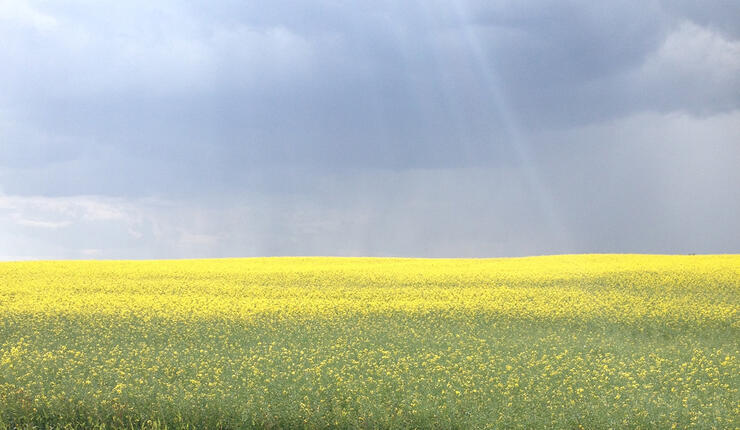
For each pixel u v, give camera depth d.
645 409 10.37
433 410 10.31
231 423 10.46
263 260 49.00
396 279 31.72
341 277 32.78
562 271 34.19
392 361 13.84
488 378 12.38
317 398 10.92
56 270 36.28
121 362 13.80
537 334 18.25
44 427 10.69
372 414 10.22
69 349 15.77
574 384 11.96
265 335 17.45
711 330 18.59
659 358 14.63
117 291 27.66
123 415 10.83
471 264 42.28
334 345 15.67
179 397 11.06
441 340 16.84
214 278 32.84
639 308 22.19
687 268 33.75
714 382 12.45
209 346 15.81
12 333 17.84
